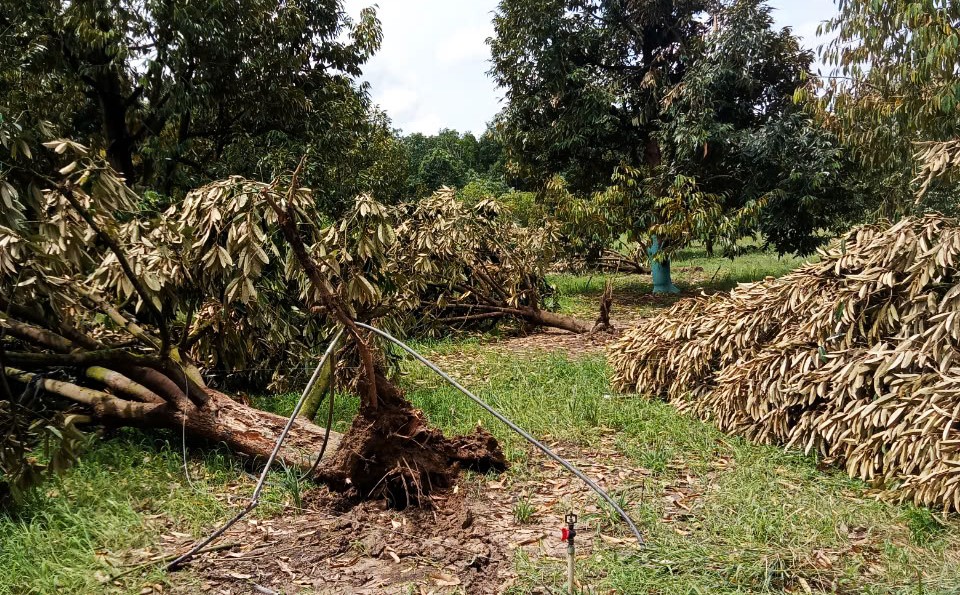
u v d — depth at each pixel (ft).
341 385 21.07
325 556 11.55
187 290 17.43
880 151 32.37
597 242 51.62
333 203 51.93
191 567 11.15
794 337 17.13
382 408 13.85
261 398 20.98
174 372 15.64
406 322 28.35
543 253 35.99
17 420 12.89
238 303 19.38
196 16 40.86
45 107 47.96
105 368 16.79
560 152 53.47
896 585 10.18
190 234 16.26
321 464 14.82
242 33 44.60
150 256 16.22
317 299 18.29
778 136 44.32
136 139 48.98
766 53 46.37
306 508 13.64
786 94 46.88
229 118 52.16
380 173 82.33
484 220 34.58
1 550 11.12
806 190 44.06
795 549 11.26
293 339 21.40
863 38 28.48
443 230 29.71
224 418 15.48
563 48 48.73
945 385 13.33
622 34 50.34
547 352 30.35
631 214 48.57
